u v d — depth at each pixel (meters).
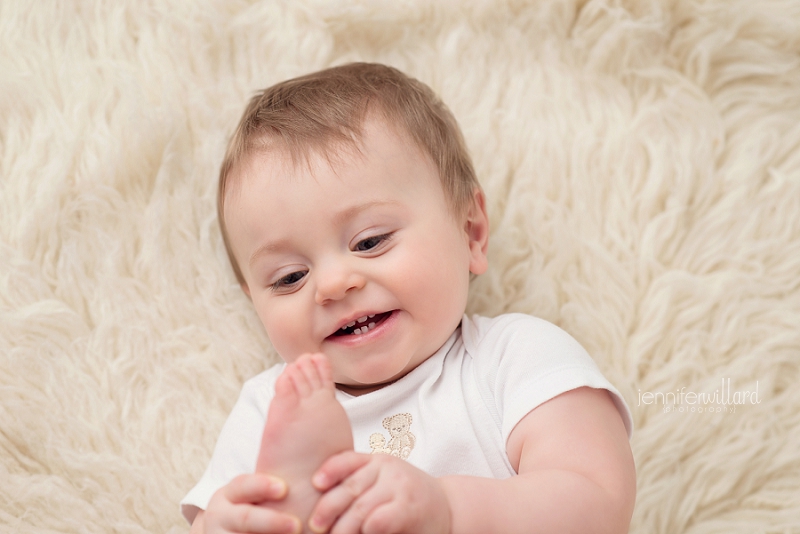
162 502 1.23
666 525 1.22
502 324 1.15
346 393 1.14
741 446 1.23
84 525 1.19
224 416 1.29
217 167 1.35
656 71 1.38
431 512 0.78
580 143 1.36
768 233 1.32
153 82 1.37
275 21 1.40
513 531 0.83
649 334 1.28
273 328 1.10
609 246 1.33
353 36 1.43
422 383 1.11
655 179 1.33
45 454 1.22
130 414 1.27
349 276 1.02
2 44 1.37
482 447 1.03
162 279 1.32
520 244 1.34
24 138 1.34
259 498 0.76
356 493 0.75
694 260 1.32
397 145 1.10
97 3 1.38
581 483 0.89
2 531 1.16
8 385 1.23
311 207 1.05
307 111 1.13
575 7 1.39
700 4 1.35
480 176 1.36
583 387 1.00
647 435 1.24
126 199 1.34
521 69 1.41
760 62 1.36
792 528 1.19
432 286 1.06
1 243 1.29
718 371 1.27
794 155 1.35
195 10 1.38
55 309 1.27
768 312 1.28
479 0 1.40
